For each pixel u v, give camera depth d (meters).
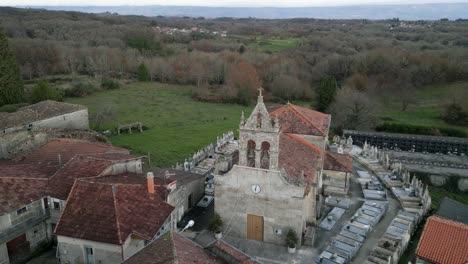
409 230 38.34
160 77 135.12
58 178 38.81
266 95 116.31
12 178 37.50
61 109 68.44
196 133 80.19
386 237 38.09
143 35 165.12
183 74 132.12
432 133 86.69
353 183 52.12
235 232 38.81
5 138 57.41
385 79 116.25
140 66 132.88
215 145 68.81
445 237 31.92
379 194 47.81
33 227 36.59
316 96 108.19
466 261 29.86
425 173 61.28
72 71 128.62
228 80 118.81
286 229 36.84
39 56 125.31
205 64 132.50
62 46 134.62
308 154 42.16
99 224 32.19
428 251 31.50
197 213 43.47
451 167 64.06
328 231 39.94
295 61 128.50
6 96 78.94
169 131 81.06
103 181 36.78
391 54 124.06
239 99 113.19
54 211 37.69
